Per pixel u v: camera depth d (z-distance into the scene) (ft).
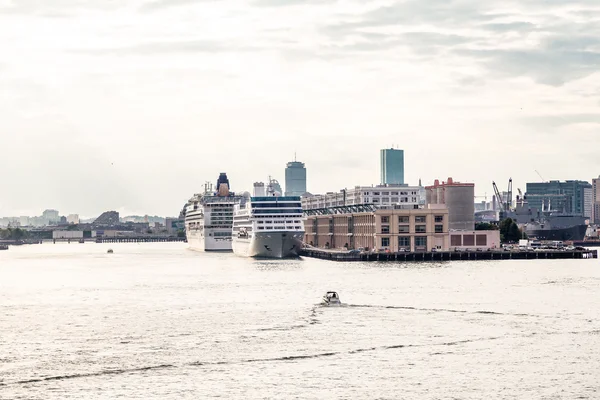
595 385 538.06
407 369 575.38
